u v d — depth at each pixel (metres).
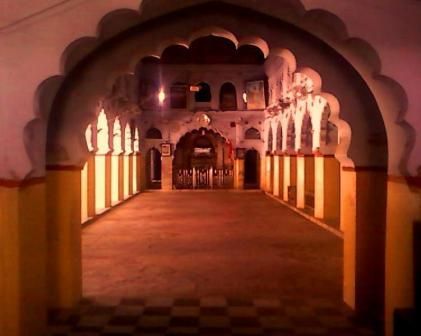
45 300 6.80
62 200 7.93
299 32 7.41
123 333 7.14
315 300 8.65
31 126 5.76
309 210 19.95
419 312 5.55
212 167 32.56
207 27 7.53
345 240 8.34
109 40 7.65
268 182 28.69
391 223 6.05
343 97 7.54
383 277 7.46
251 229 16.27
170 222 17.78
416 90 5.36
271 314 7.94
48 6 5.48
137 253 12.49
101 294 8.97
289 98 22.39
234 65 29.25
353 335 7.08
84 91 7.75
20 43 5.56
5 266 5.83
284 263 11.41
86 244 13.68
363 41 5.42
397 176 5.93
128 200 25.02
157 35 7.62
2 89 5.61
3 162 5.70
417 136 5.40
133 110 25.64
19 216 5.84
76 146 7.86
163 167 30.08
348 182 8.06
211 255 12.27
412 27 5.35
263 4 6.64
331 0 5.36
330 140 17.42
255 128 30.05
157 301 8.58
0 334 5.85
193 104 29.88
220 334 7.11
